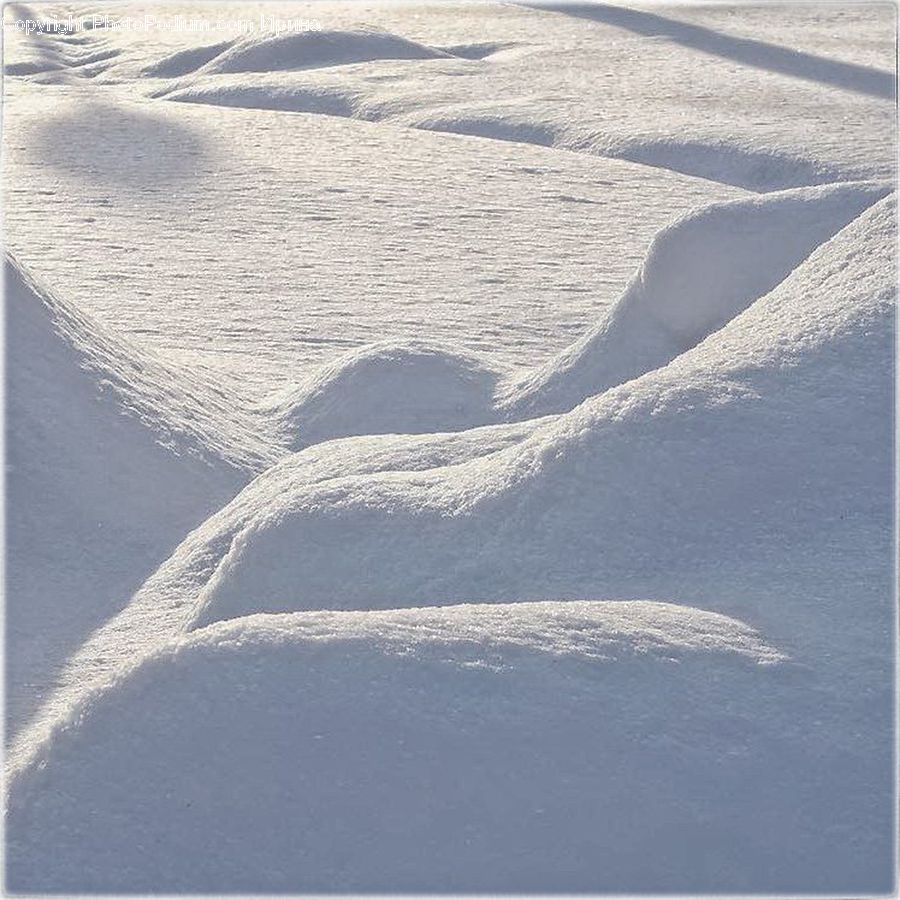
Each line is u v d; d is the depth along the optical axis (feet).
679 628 14.02
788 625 14.37
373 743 12.76
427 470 19.45
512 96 59.88
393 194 46.11
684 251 25.13
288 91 60.80
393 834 12.34
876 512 15.71
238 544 18.07
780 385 17.22
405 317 34.32
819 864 12.25
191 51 70.54
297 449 26.18
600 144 52.06
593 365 25.93
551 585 15.67
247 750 12.81
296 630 13.56
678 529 15.87
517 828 12.35
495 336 33.22
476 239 41.65
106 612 20.42
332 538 17.43
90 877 12.39
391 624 13.67
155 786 12.78
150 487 23.04
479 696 13.06
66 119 56.65
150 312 33.96
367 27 71.46
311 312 34.40
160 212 43.60
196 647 13.46
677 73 64.08
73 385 23.65
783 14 83.41
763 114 54.75
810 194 25.03
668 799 12.53
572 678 13.26
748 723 13.11
